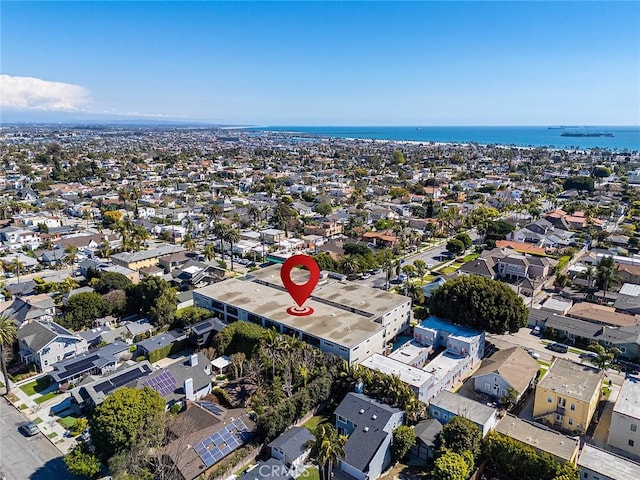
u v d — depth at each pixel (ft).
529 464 163.53
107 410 172.24
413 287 329.31
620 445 185.68
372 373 214.07
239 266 433.48
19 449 187.73
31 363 251.19
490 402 220.43
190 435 180.45
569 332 283.59
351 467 170.30
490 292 261.65
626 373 248.52
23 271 406.82
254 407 200.95
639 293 340.39
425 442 179.52
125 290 326.65
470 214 618.85
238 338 258.78
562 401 199.31
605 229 541.75
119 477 158.71
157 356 258.57
